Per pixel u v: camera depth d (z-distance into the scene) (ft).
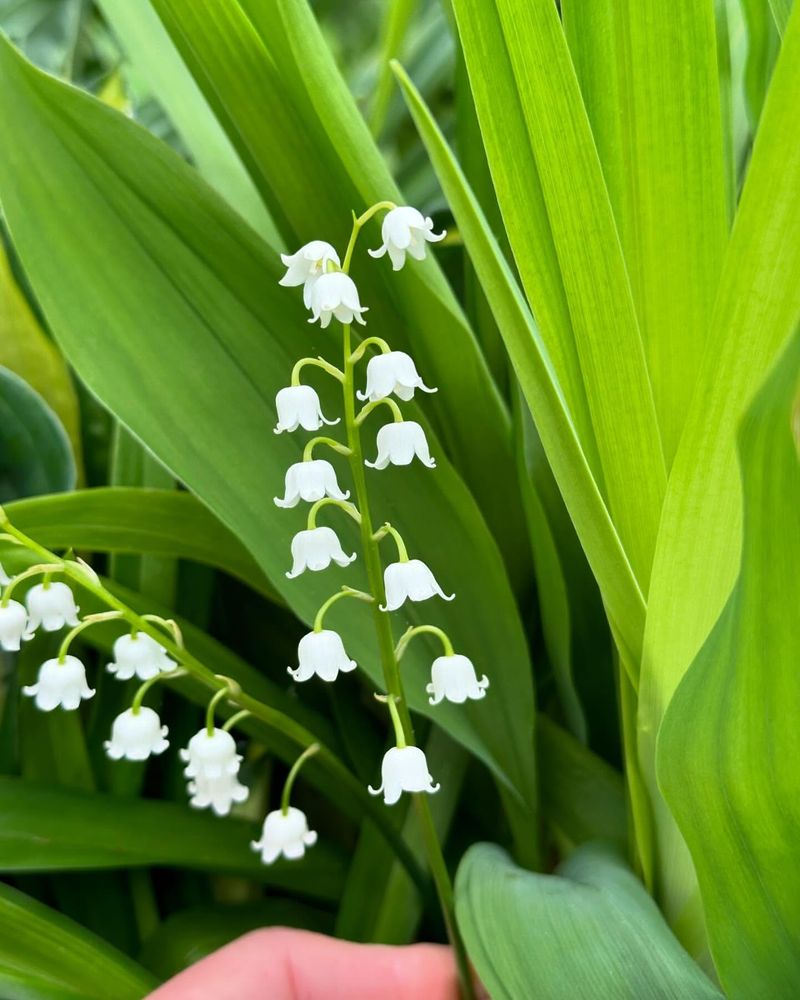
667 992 0.90
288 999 1.01
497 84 0.92
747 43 1.04
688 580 0.91
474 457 1.09
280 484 1.01
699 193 0.97
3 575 0.92
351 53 1.29
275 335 1.03
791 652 0.85
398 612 1.04
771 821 0.88
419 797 0.97
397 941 1.07
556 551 1.05
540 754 1.09
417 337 1.04
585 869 1.00
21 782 1.06
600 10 0.96
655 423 0.95
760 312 0.87
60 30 1.27
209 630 1.18
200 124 1.13
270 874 1.09
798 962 0.90
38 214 0.99
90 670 1.14
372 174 0.98
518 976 0.91
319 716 1.13
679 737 0.86
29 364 1.13
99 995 1.00
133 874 1.11
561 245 0.93
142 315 1.00
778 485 0.82
